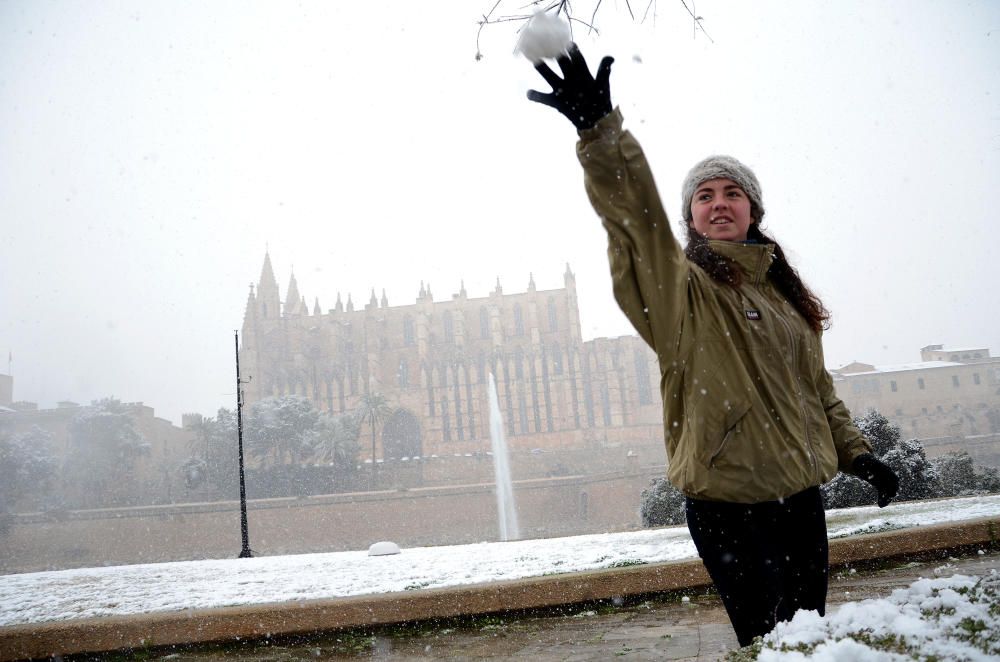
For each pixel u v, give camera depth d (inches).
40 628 176.4
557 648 147.9
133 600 239.3
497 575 230.7
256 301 4468.5
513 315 4271.7
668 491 960.9
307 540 2689.5
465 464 3521.2
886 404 4008.4
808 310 109.1
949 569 199.6
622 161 80.6
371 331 4296.3
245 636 177.2
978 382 3991.1
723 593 92.7
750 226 109.9
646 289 84.4
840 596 175.0
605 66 78.6
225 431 3233.3
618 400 3976.4
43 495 3061.0
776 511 92.4
